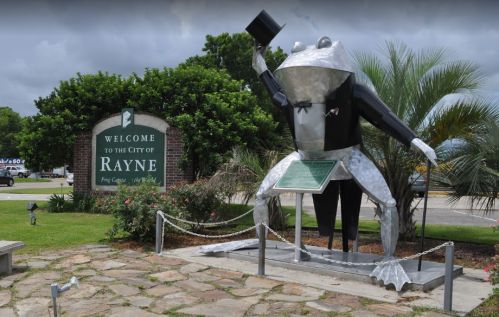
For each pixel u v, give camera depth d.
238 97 14.87
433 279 5.84
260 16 6.63
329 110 6.16
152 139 14.12
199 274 6.49
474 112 8.01
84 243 8.89
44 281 5.98
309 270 6.64
